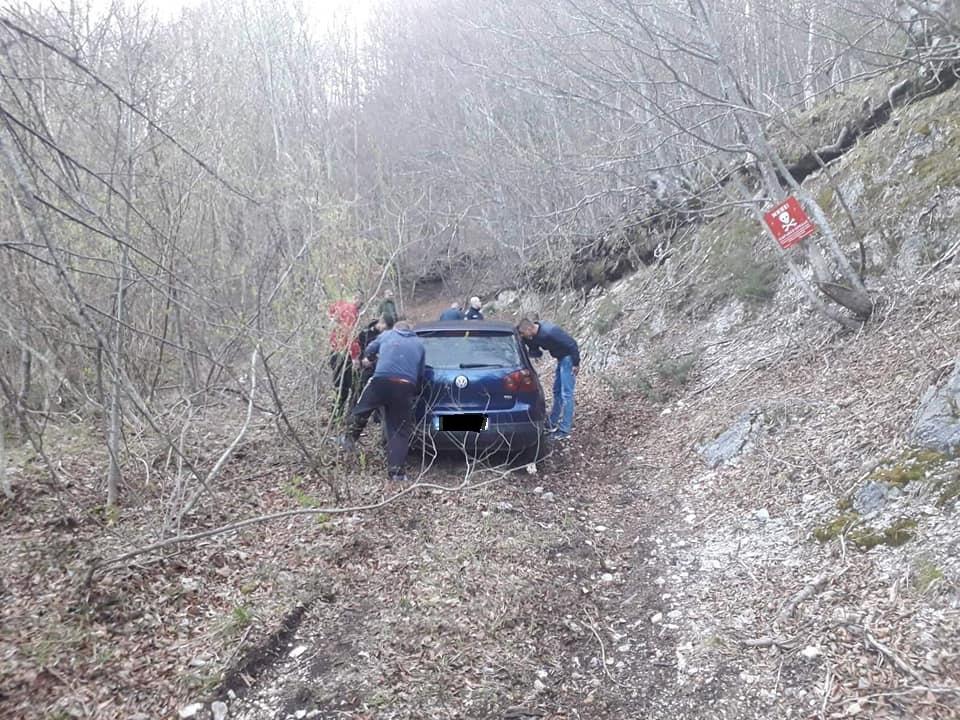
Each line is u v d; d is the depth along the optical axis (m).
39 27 5.79
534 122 14.83
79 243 5.56
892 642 3.50
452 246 22.81
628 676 3.77
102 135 5.94
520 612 4.33
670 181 11.77
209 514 5.43
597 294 14.73
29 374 6.05
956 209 7.43
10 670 3.51
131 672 3.64
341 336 6.84
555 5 8.65
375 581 4.62
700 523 5.42
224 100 9.01
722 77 7.15
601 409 9.23
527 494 6.34
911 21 6.87
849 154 9.75
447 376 6.57
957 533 3.95
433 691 3.60
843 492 4.85
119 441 6.36
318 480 6.29
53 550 4.66
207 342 6.77
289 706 3.50
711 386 8.37
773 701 3.39
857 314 7.25
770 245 10.06
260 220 7.14
